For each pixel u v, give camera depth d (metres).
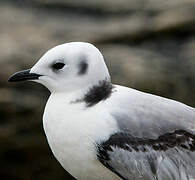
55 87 9.13
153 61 16.09
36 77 9.27
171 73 15.88
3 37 16.50
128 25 17.25
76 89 9.02
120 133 8.80
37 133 15.03
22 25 17.19
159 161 8.84
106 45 16.73
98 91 9.01
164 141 8.87
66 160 9.07
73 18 17.78
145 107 8.97
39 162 15.38
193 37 17.19
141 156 8.83
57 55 9.09
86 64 9.02
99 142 8.77
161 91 15.59
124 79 15.39
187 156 8.88
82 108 8.91
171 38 17.11
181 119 8.99
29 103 14.84
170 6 17.84
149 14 17.69
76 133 8.83
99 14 17.95
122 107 8.91
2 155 15.24
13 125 14.93
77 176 9.23
